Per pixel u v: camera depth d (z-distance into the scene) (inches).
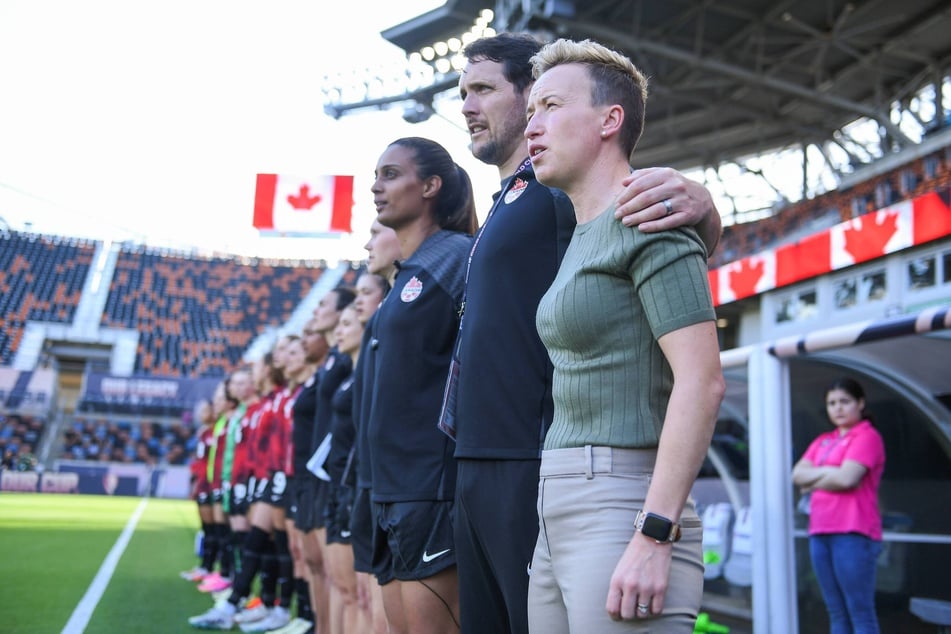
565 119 71.7
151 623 228.2
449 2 634.2
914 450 174.7
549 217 83.4
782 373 180.1
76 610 244.1
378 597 125.6
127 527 563.2
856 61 644.7
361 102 755.4
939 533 165.6
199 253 1512.1
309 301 1449.3
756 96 687.7
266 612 230.7
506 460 77.1
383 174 116.2
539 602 68.9
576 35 566.3
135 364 1290.6
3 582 296.5
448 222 118.3
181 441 1120.8
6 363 1232.2
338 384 164.4
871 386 182.1
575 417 67.4
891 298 428.5
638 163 810.8
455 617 98.2
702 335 62.4
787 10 571.2
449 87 710.5
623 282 66.5
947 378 166.1
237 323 1390.3
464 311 86.0
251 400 305.9
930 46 606.5
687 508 64.8
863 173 661.9
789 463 178.9
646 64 619.5
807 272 485.4
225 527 313.3
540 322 71.5
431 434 100.0
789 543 176.4
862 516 158.1
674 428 60.8
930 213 393.1
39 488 1022.4
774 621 174.6
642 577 59.2
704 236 71.1
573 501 65.1
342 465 151.0
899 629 167.5
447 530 97.3
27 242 1445.6
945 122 613.3
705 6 559.5
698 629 209.9
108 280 1418.6
